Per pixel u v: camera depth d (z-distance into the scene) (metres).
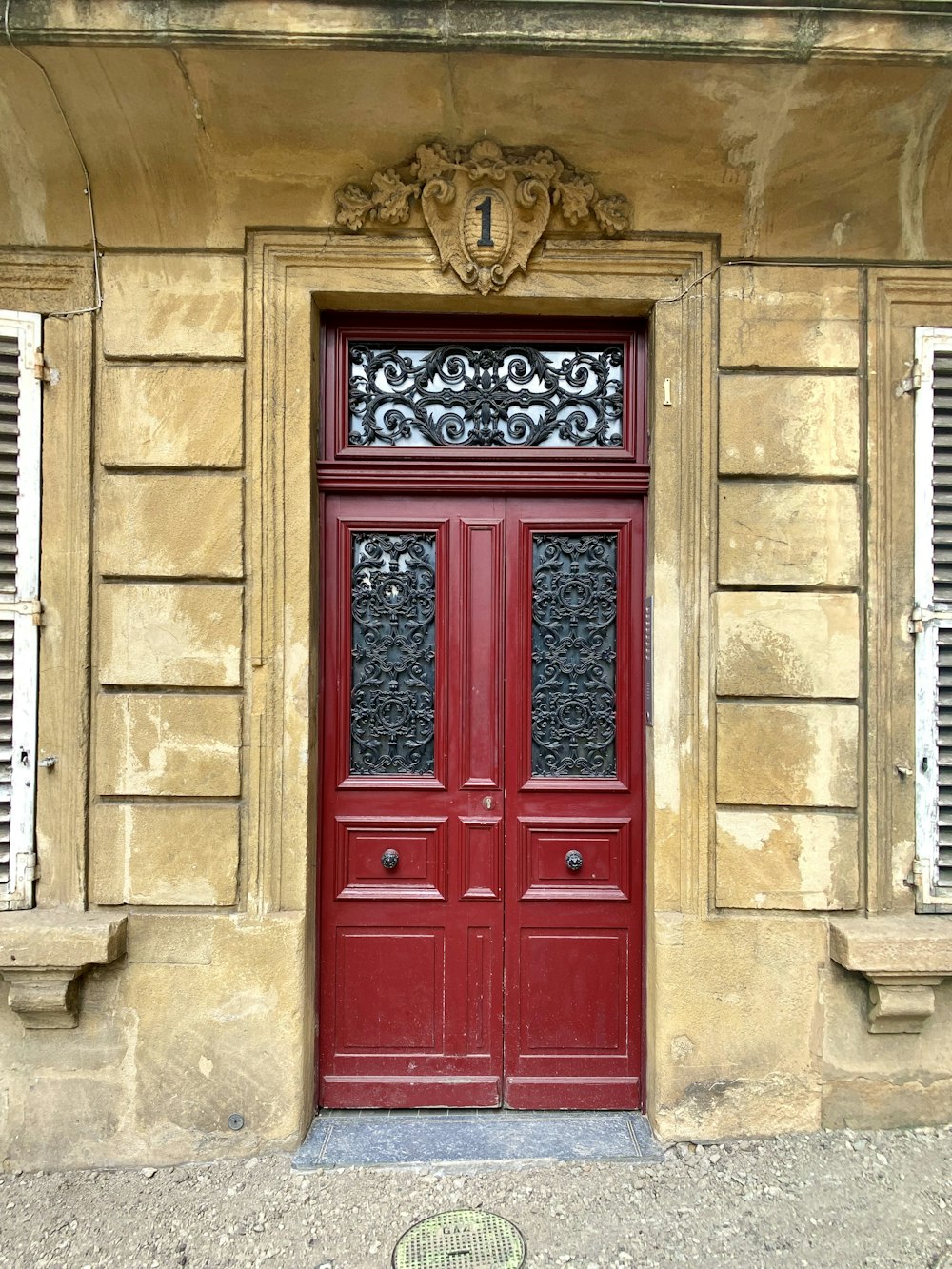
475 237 2.89
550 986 3.16
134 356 2.89
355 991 3.14
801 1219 2.56
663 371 2.99
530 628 3.18
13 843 2.88
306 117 2.71
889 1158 2.79
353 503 3.16
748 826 2.92
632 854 3.15
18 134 2.75
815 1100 2.92
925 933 2.80
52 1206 2.63
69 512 2.94
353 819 3.14
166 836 2.88
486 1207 2.61
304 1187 2.70
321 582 3.14
